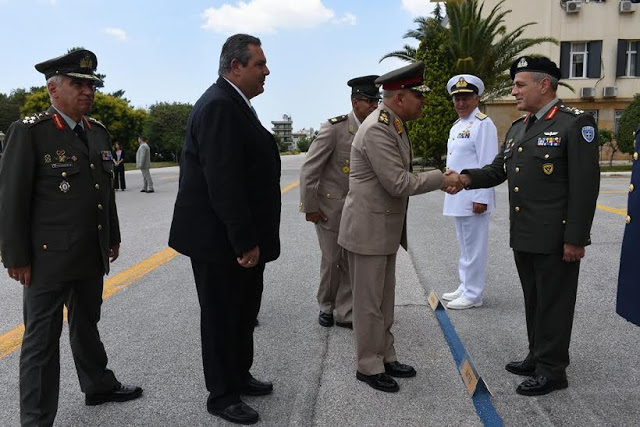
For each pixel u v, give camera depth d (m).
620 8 23.03
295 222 9.09
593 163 2.85
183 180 2.80
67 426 2.79
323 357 3.59
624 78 23.56
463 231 4.55
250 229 2.64
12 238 2.54
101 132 2.97
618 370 3.32
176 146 43.66
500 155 3.56
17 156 2.54
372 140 2.98
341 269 4.13
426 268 5.93
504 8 23.67
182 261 6.42
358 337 3.16
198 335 4.01
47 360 2.65
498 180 3.49
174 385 3.23
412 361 3.49
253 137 2.74
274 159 2.92
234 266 2.77
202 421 2.83
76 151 2.73
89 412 2.93
